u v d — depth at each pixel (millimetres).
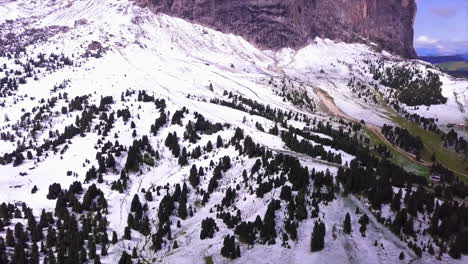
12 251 128000
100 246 133625
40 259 125062
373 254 121562
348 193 141875
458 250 122125
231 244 124500
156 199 158875
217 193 156375
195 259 125438
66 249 128625
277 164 157875
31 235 135625
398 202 135875
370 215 134625
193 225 143000
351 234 126875
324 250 121000
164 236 138375
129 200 160375
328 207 135750
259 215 133375
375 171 164875
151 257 129375
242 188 153500
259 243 126562
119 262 122812
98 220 145375
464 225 130375
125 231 138000
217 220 141375
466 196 169000
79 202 154375
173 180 170875
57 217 149750
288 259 120438
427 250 124125
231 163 170875
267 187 145125
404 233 128875
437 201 137625
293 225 127750
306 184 143875
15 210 153250
